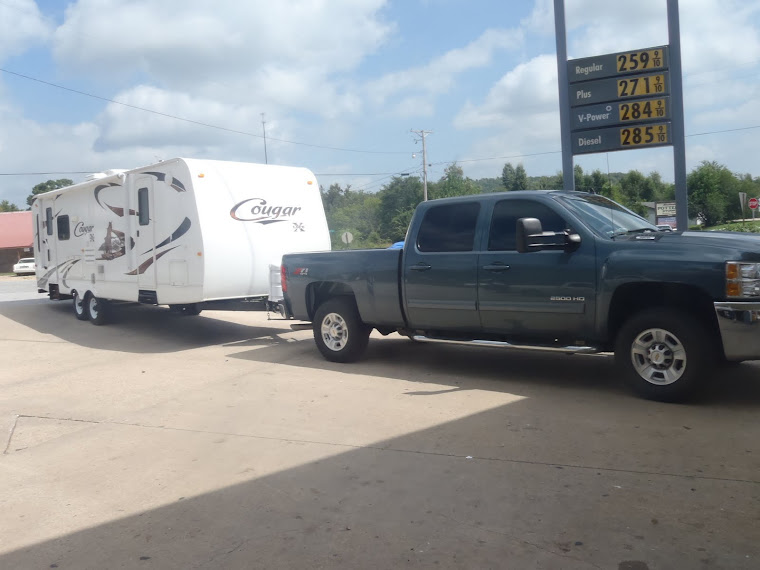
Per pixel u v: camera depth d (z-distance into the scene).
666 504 3.81
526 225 6.14
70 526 3.99
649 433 5.03
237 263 10.27
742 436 4.87
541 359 8.07
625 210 7.23
